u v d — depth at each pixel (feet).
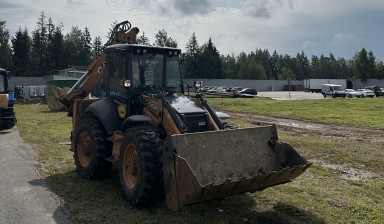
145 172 17.04
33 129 48.26
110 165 22.90
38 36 273.54
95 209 18.08
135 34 26.78
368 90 162.20
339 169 26.81
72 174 24.58
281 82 270.05
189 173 14.76
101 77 25.49
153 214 17.38
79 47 296.10
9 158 29.84
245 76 358.02
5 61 243.40
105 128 21.70
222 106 93.30
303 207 18.54
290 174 17.24
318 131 47.03
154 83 22.33
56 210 18.10
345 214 17.71
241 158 18.33
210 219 16.78
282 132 46.03
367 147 35.14
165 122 18.80
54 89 78.43
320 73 420.36
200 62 303.48
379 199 20.12
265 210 18.06
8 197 20.04
